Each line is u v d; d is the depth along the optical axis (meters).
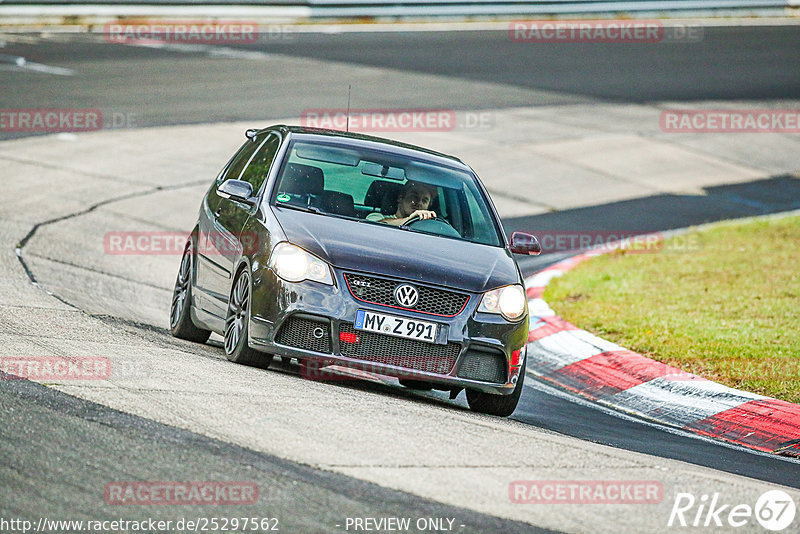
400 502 18.08
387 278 26.38
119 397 22.45
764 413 29.72
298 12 124.12
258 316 26.69
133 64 93.38
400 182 30.30
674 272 48.81
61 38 104.25
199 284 31.70
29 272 38.88
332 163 30.39
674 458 25.39
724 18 148.88
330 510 17.38
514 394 27.94
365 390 28.14
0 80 81.19
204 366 26.47
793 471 25.81
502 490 19.34
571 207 65.38
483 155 74.88
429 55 110.31
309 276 26.27
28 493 16.95
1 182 55.75
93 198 55.47
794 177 79.25
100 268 42.88
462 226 29.81
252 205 29.28
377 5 128.75
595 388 33.59
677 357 35.00
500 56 113.06
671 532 18.22
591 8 140.00
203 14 118.69
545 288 45.69
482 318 26.83
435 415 24.81
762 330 38.22
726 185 75.25
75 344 27.31
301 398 24.17
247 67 96.31
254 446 20.17
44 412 20.91
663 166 78.25
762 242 56.28
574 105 93.56
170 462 18.88
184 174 63.03
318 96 86.50
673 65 115.12
